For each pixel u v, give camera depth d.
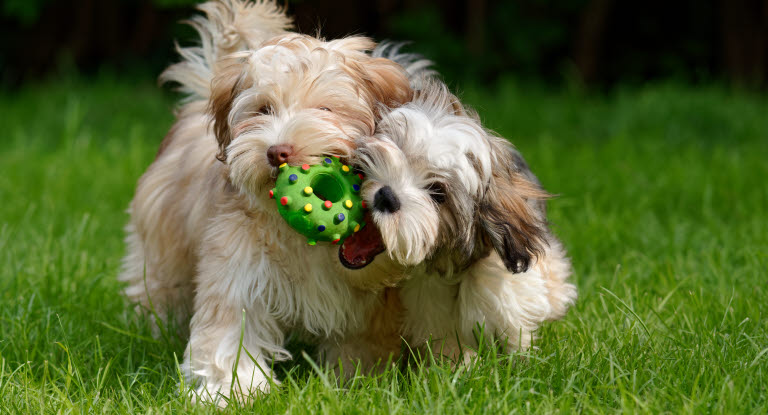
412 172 3.99
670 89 13.66
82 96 14.43
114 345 5.20
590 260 6.51
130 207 5.94
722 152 10.44
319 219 3.94
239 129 4.18
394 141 4.07
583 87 15.81
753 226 7.16
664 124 12.54
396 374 4.27
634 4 16.64
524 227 4.41
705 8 16.53
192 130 5.58
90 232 7.43
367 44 4.56
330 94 4.16
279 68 4.18
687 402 3.86
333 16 15.77
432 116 4.21
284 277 4.46
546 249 4.84
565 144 11.74
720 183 8.80
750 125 12.37
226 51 5.36
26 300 5.60
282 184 3.94
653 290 5.71
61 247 6.74
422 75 4.85
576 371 4.24
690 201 8.35
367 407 3.94
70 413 4.00
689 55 16.69
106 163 10.59
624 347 4.53
